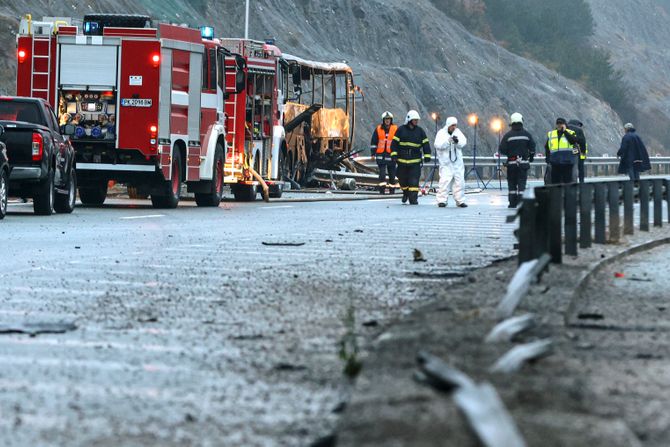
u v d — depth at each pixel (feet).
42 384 51.06
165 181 203.72
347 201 250.78
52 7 400.26
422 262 105.70
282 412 45.88
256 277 92.12
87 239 129.90
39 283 87.35
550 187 96.58
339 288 85.25
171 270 96.89
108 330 65.87
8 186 168.66
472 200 262.06
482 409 33.50
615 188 131.34
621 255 114.62
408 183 233.55
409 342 54.13
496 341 53.78
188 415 44.91
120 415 45.32
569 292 76.69
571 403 39.06
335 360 56.65
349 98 355.56
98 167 201.46
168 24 202.90
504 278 84.53
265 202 242.17
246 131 247.50
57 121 195.52
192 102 209.97
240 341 62.34
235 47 250.37
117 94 201.16
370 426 35.83
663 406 44.04
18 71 203.10
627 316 72.18
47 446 40.75
